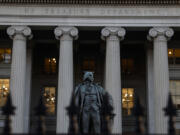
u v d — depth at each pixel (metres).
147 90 34.19
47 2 31.22
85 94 22.25
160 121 28.56
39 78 38.34
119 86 29.44
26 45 33.19
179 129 32.78
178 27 31.20
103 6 31.42
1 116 32.38
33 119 34.91
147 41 34.69
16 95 29.00
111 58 29.97
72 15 31.14
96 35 35.22
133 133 35.19
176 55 36.50
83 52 39.16
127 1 31.30
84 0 31.22
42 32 34.28
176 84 35.91
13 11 31.11
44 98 37.81
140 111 10.79
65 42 30.31
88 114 21.56
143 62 39.03
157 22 31.11
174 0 31.23
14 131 27.86
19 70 29.66
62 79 29.36
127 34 34.91
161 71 29.70
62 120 28.19
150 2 31.30
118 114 28.41
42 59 38.91
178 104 35.28
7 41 36.50
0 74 35.97
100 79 38.31
